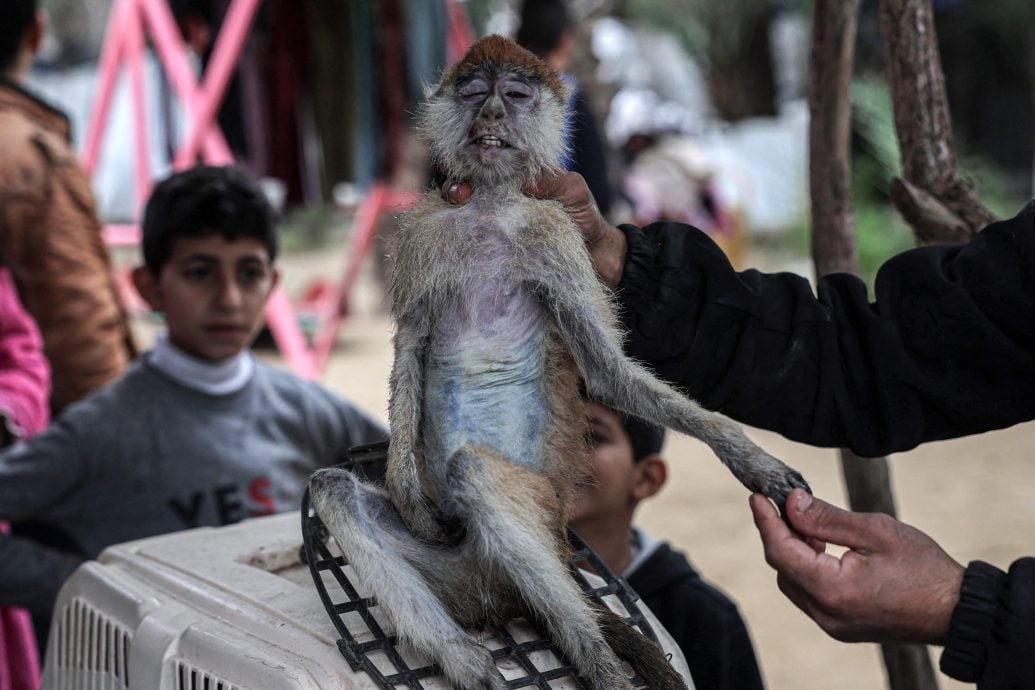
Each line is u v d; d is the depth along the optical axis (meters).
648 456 2.84
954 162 2.58
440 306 2.08
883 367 1.99
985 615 1.73
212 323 2.91
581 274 2.04
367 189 7.62
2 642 2.91
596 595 1.91
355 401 8.07
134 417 2.89
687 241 2.12
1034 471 6.54
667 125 12.11
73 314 3.44
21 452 2.80
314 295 10.62
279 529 2.31
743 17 14.19
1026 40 11.35
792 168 13.02
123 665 1.97
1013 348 1.91
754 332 2.06
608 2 13.73
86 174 3.60
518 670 1.77
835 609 1.86
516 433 2.02
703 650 2.57
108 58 7.40
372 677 1.65
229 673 1.72
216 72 6.73
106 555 2.23
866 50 8.65
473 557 1.92
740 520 5.91
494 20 13.73
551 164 2.13
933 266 2.02
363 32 7.35
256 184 3.09
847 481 2.67
